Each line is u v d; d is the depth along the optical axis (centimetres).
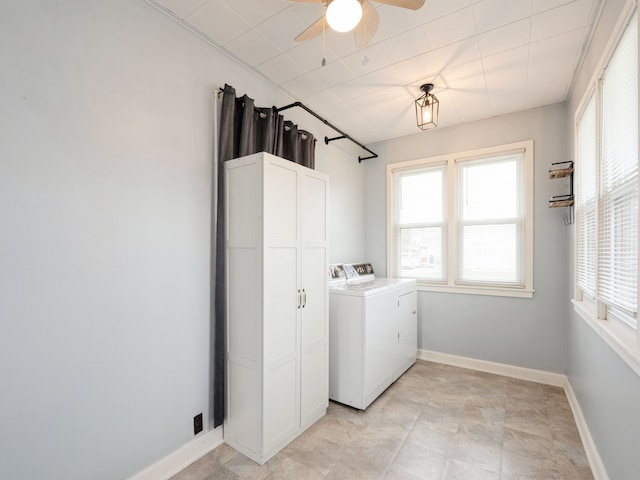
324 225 243
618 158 157
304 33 162
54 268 138
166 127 183
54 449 138
